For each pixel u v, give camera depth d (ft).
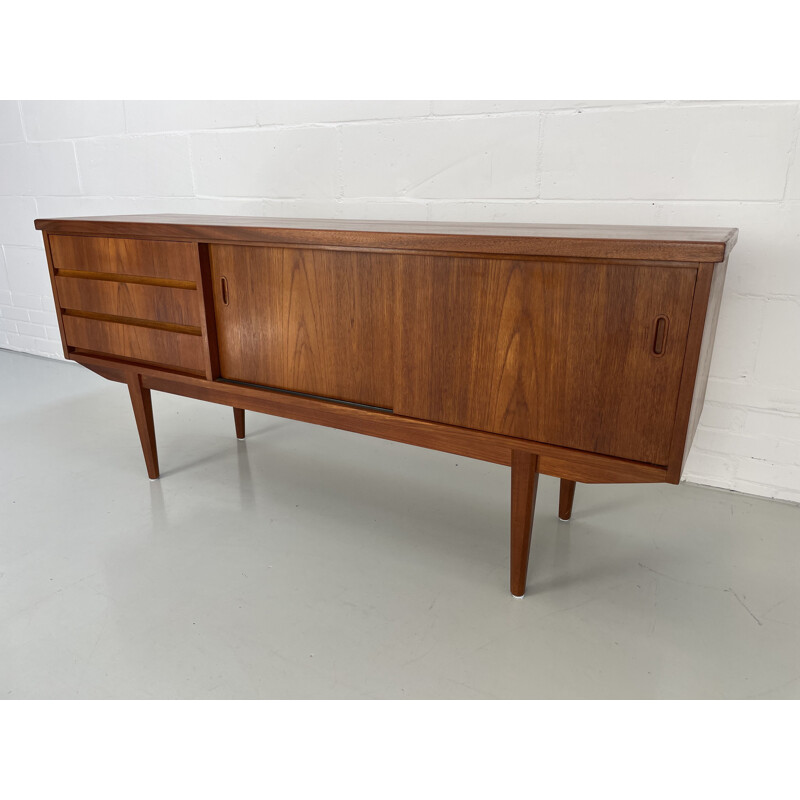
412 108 6.16
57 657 3.97
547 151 5.71
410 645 4.09
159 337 5.31
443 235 3.85
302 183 7.06
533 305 3.77
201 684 3.77
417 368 4.26
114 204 8.68
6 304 10.54
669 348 3.49
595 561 4.96
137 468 6.51
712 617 4.33
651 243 3.34
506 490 6.10
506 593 4.59
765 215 5.09
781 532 5.32
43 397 8.61
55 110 8.57
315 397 4.78
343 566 4.91
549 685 3.77
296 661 3.95
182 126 7.62
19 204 9.61
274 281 4.61
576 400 3.84
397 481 6.27
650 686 3.76
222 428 7.55
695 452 6.02
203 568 4.86
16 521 5.50
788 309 5.23
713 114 5.04
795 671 3.87
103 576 4.76
